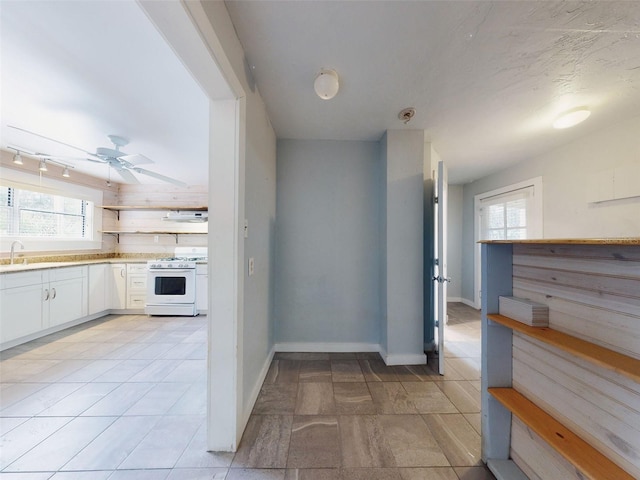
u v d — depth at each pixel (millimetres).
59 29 1268
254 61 1541
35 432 1501
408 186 2398
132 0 1111
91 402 1793
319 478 1220
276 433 1502
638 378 665
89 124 2350
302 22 1260
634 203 2260
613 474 799
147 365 2344
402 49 1439
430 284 2705
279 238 2645
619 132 2340
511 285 1304
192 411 1700
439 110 2092
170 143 2801
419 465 1295
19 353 2584
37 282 2922
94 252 4156
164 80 1702
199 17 933
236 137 1381
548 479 1084
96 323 3572
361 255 2676
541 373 1130
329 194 2670
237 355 1394
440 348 2197
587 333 936
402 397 1866
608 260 880
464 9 1192
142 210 4535
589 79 1709
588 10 1192
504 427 1288
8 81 1708
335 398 1850
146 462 1295
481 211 4320
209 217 1386
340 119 2240
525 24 1271
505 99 1943
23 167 3205
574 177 2738
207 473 1237
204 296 4039
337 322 2666
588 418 925
